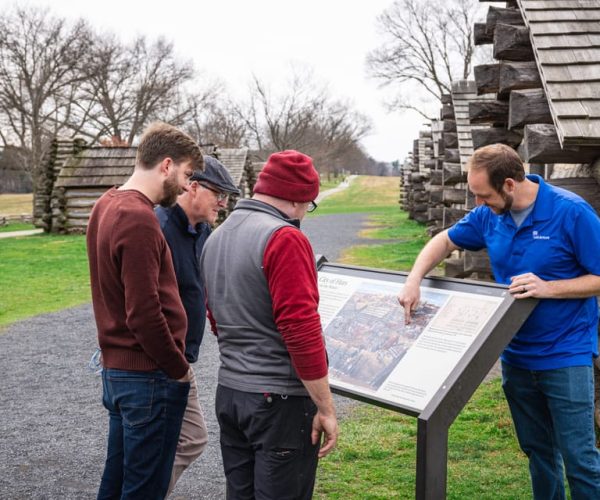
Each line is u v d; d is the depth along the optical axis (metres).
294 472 2.62
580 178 4.69
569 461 3.06
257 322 2.60
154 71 52.69
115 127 50.00
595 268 2.95
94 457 4.81
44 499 4.11
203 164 2.97
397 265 14.87
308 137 66.56
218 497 4.15
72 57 45.56
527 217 3.09
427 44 54.12
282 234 2.50
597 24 5.25
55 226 25.53
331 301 3.27
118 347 2.81
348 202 60.56
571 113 4.29
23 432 5.35
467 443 4.71
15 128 44.47
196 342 3.40
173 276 2.89
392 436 4.94
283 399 2.58
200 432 3.56
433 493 2.48
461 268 8.17
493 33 6.14
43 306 11.11
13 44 42.94
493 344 2.61
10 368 7.40
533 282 2.72
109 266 2.72
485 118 5.87
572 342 3.06
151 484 2.87
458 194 11.25
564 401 3.05
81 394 6.41
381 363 2.81
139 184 2.84
